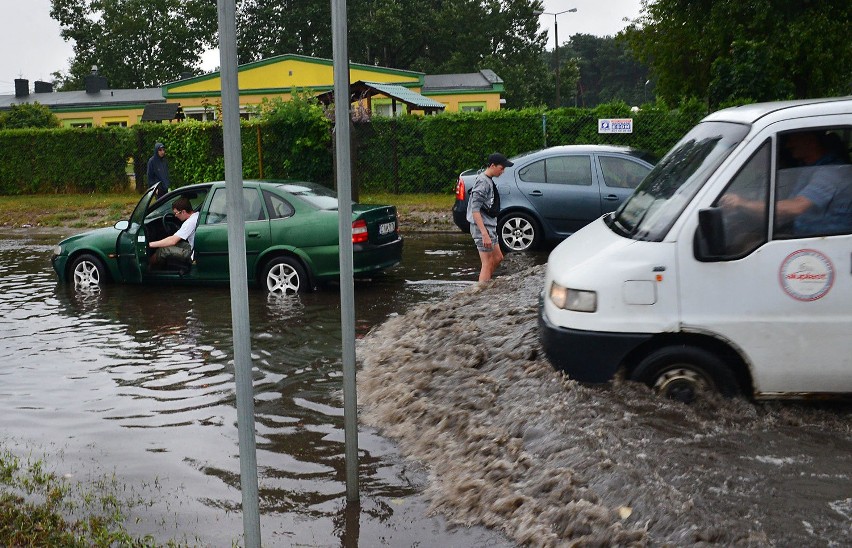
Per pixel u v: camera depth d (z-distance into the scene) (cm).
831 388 544
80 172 2697
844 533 385
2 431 637
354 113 2311
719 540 380
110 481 539
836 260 535
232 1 311
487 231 1066
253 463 336
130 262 1212
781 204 545
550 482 452
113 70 7125
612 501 423
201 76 4334
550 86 7925
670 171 622
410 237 1764
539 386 578
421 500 496
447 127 2284
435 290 1134
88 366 809
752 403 557
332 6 444
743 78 2333
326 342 874
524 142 2241
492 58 7306
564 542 407
